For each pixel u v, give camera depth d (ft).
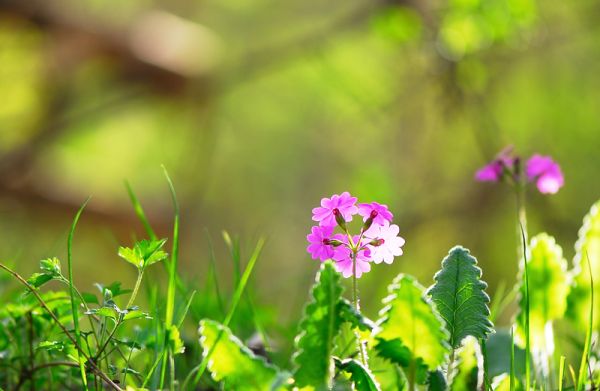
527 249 7.46
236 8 71.15
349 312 5.15
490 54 38.37
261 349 7.98
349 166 62.13
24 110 42.60
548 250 7.32
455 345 5.65
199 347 7.51
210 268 9.25
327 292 5.18
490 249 45.44
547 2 42.09
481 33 31.24
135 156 58.23
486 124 39.58
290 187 68.28
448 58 34.17
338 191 64.90
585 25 41.93
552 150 50.03
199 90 43.29
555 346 7.91
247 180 69.36
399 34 33.22
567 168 50.24
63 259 25.77
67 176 43.70
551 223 44.21
